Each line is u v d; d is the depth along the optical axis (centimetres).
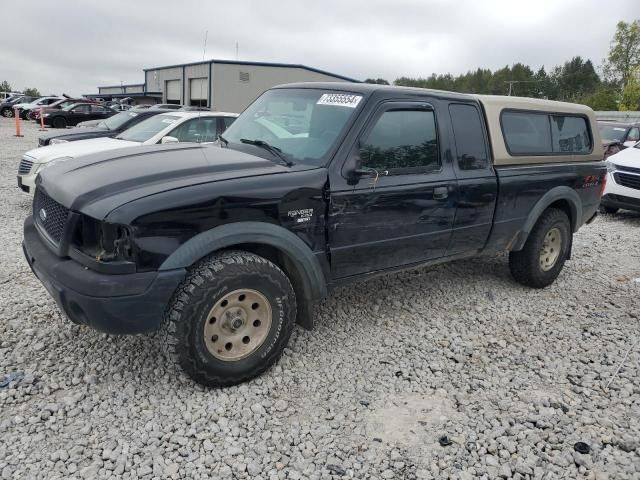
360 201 376
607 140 1588
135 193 303
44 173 388
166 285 301
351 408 328
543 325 464
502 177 473
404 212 404
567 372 384
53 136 1059
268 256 367
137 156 376
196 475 265
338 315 463
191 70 4241
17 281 503
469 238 464
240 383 343
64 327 409
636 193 933
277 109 436
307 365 375
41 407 311
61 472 262
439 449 294
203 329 316
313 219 355
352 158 373
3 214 786
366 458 284
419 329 443
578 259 685
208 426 302
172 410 314
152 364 361
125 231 296
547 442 304
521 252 535
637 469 284
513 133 496
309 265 357
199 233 312
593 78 10738
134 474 263
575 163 557
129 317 298
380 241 396
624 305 523
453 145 440
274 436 297
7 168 1288
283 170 352
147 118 1105
